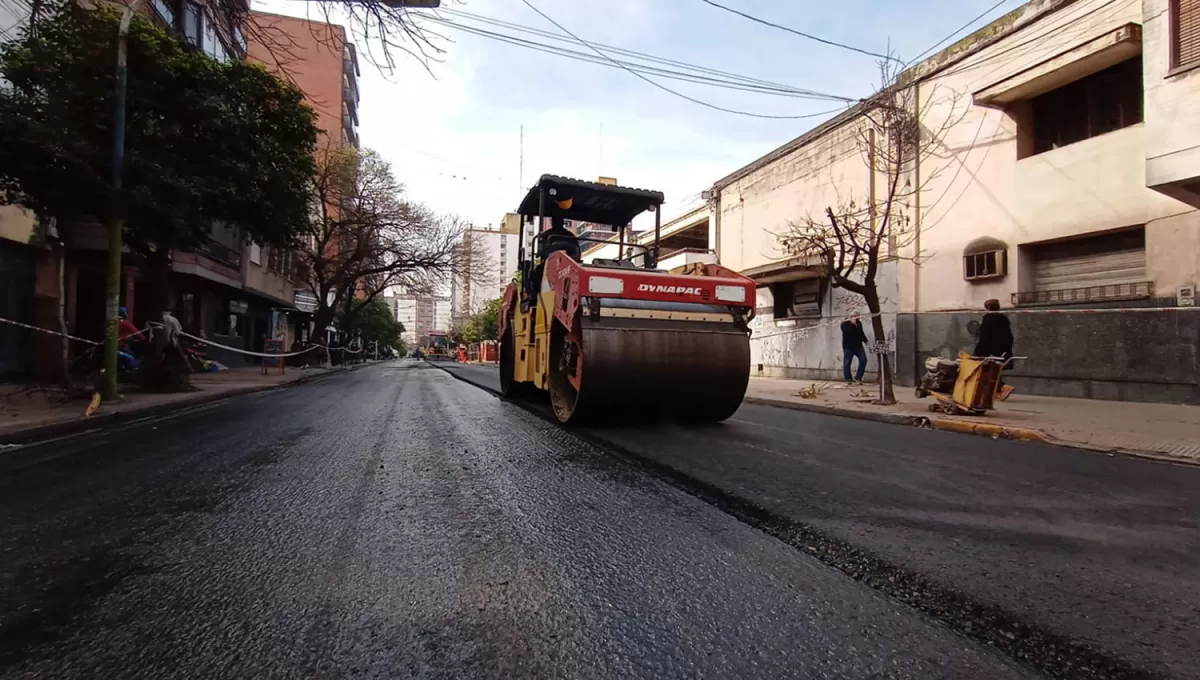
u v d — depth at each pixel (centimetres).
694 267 812
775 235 1777
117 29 941
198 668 198
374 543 314
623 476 459
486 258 3669
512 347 1037
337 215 3195
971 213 1234
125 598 251
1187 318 902
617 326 655
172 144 1052
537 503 386
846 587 259
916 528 334
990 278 1191
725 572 275
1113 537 323
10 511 375
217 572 278
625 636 218
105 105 970
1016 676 192
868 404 975
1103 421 751
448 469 486
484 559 292
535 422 763
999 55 1177
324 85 4544
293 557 296
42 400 937
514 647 210
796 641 214
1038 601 246
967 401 805
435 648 210
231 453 565
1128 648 210
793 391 1249
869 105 1261
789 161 1830
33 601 248
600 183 868
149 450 586
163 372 1162
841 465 496
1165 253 926
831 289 1623
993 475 470
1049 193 1090
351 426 746
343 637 218
